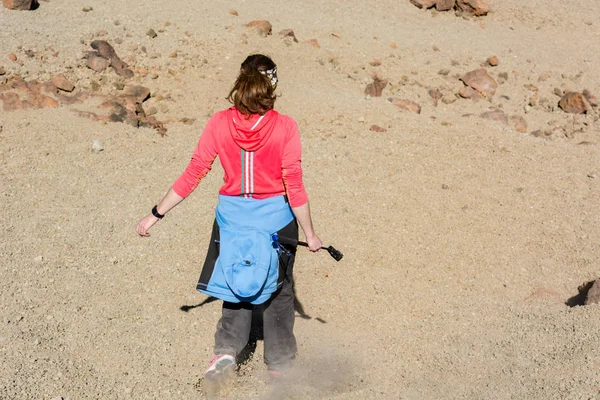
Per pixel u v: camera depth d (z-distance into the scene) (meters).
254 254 3.77
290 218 3.93
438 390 4.29
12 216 5.77
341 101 8.66
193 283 5.35
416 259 6.01
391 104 8.88
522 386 4.17
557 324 4.85
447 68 10.31
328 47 10.12
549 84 10.46
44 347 4.31
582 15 13.10
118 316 4.84
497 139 8.28
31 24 8.84
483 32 12.02
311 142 7.66
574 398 3.92
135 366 4.36
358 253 5.98
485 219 6.68
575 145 8.52
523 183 7.36
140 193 6.44
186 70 8.62
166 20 9.66
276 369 4.24
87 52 8.34
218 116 3.78
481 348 4.74
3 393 3.80
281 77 8.91
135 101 7.93
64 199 6.17
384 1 12.60
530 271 5.99
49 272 5.14
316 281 5.59
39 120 7.22
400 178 7.20
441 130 8.34
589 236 6.49
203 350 4.64
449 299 5.51
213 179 6.82
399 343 4.91
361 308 5.33
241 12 10.58
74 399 3.90
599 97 10.28
